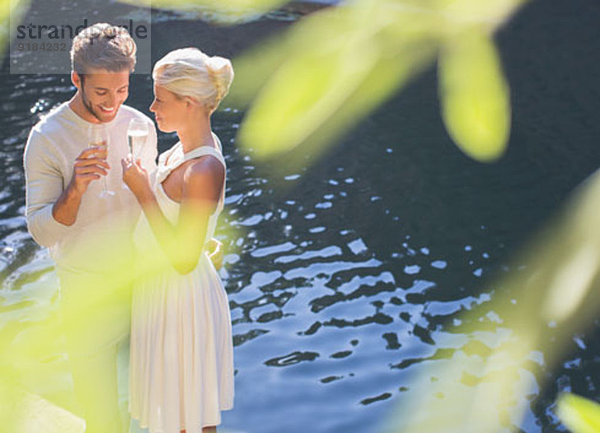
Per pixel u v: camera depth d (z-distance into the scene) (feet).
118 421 9.29
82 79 7.68
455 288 16.34
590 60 29.63
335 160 22.03
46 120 8.33
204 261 8.77
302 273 16.90
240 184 20.53
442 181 21.11
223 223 18.75
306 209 19.54
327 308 15.65
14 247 17.13
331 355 14.20
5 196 19.71
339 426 12.32
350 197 20.20
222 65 7.63
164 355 8.58
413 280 16.67
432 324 15.10
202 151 7.73
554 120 25.18
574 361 13.34
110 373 8.97
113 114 7.92
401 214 19.47
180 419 8.84
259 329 14.98
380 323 15.15
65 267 8.43
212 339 8.73
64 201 7.94
